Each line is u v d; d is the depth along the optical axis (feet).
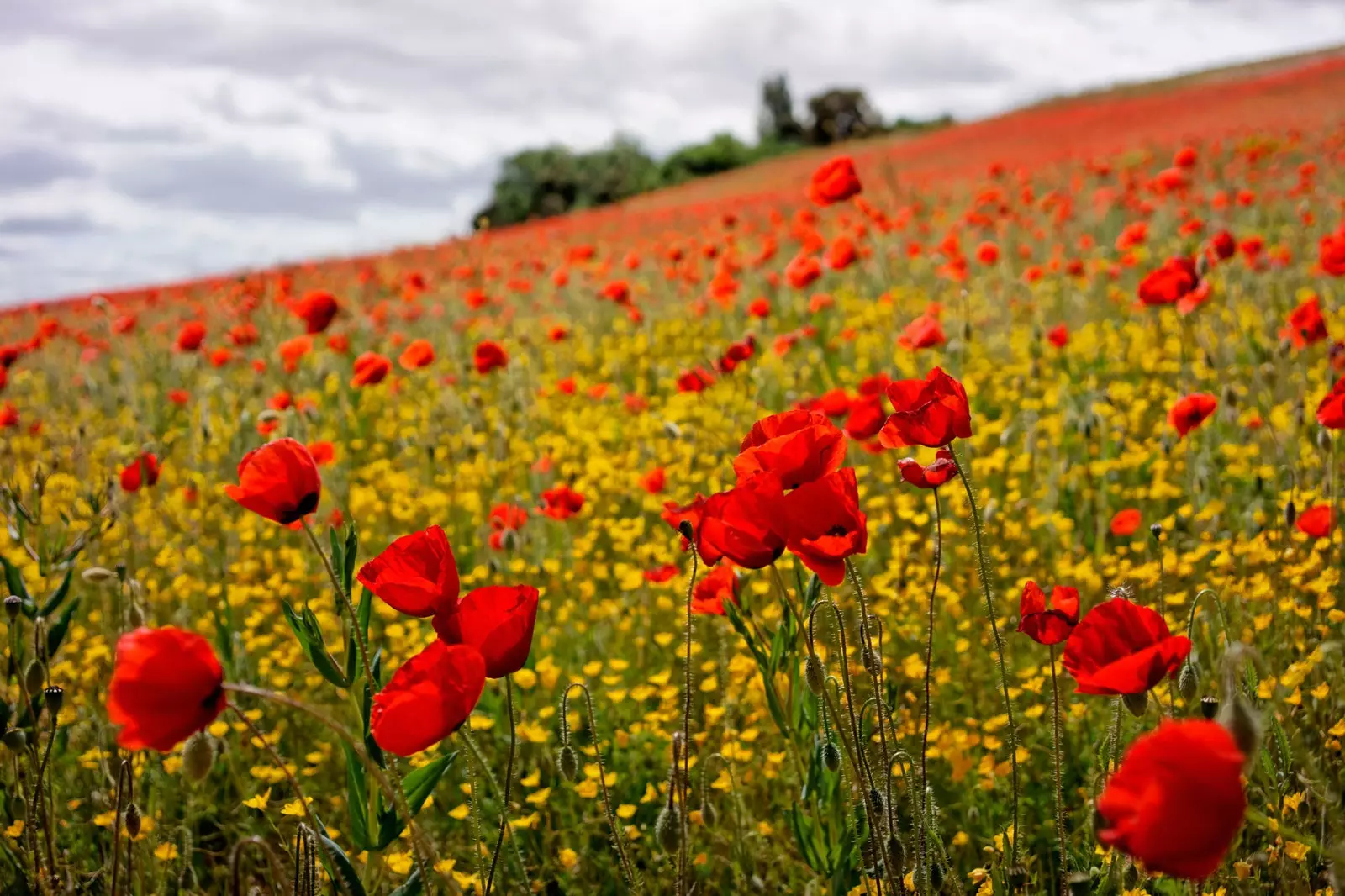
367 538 17.29
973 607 13.24
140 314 44.78
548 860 9.81
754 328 26.63
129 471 13.67
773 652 8.47
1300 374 16.17
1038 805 9.89
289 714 12.25
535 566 15.10
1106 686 5.39
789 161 165.27
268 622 15.03
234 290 29.86
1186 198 32.53
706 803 8.43
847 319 26.73
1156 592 11.89
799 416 6.76
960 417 6.69
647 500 16.47
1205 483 14.46
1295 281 23.77
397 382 24.18
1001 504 15.60
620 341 28.94
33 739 8.64
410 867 8.47
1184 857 3.90
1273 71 158.81
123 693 4.89
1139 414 17.35
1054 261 27.55
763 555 5.97
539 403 22.76
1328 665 9.91
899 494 16.24
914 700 11.01
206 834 10.91
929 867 6.83
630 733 11.53
